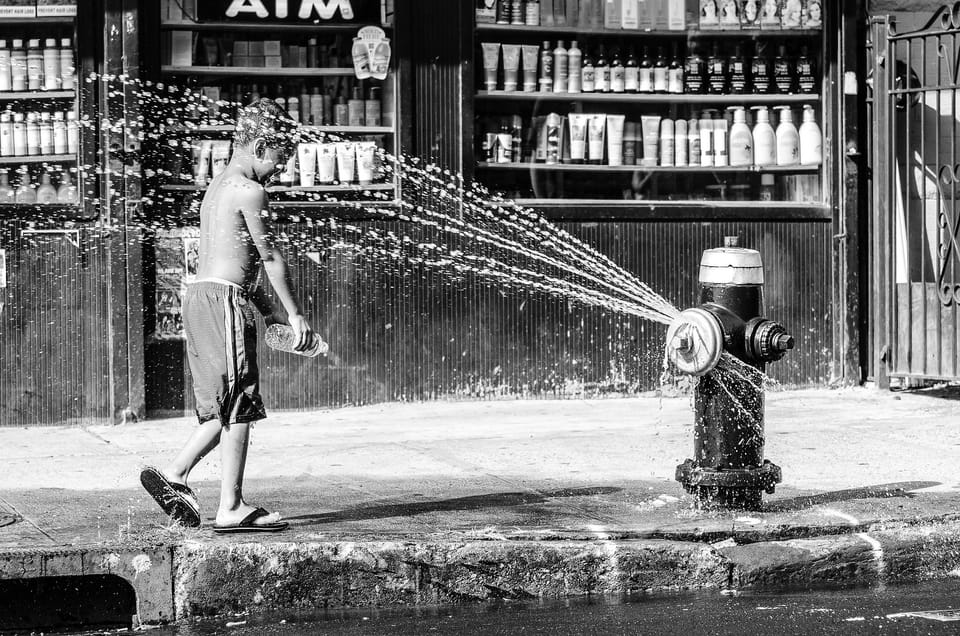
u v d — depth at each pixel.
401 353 10.52
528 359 10.78
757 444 6.78
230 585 5.84
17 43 9.80
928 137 11.57
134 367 9.87
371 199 10.47
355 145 10.41
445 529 6.31
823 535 6.54
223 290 6.13
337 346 10.38
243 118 6.35
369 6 10.38
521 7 10.81
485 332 10.69
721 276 6.74
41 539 5.91
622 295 10.92
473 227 10.61
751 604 5.92
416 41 10.43
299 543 5.94
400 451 8.63
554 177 10.96
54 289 9.79
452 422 9.80
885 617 5.64
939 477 7.73
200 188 10.05
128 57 9.75
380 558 5.98
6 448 8.85
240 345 6.11
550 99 10.91
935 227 11.45
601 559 6.18
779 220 11.21
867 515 6.73
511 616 5.76
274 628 5.62
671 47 11.18
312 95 10.37
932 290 10.88
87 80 9.73
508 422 9.79
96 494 7.18
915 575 6.54
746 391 6.73
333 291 10.34
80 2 9.70
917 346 10.98
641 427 9.57
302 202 10.28
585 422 9.80
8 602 5.75
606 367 10.93
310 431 9.45
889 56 10.88
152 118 9.98
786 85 11.34
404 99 10.41
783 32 11.26
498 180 10.83
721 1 11.14
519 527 6.38
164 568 5.77
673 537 6.36
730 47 11.28
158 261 9.96
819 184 11.44
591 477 7.75
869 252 11.41
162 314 9.98
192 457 6.25
